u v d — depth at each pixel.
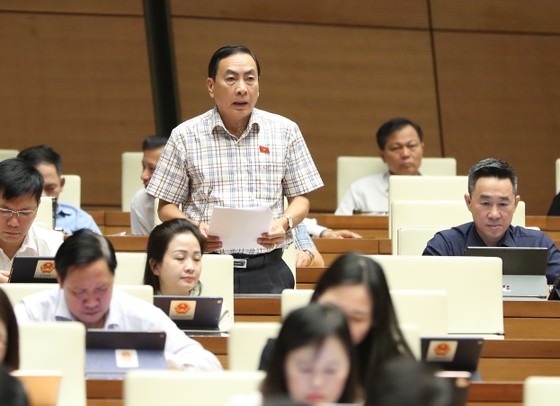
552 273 11.69
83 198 21.02
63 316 8.59
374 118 21.62
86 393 7.92
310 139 21.50
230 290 10.37
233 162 11.20
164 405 6.73
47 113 20.97
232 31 21.33
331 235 15.05
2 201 10.61
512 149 21.73
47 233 11.31
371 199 16.91
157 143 15.51
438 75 21.67
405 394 5.15
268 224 10.52
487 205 11.46
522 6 21.77
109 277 8.48
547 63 21.84
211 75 11.26
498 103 21.73
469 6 21.72
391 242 13.39
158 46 21.41
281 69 21.45
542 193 21.73
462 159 21.66
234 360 7.85
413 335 7.73
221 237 10.52
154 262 10.11
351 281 7.20
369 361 7.19
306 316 6.18
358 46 21.62
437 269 10.28
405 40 21.67
